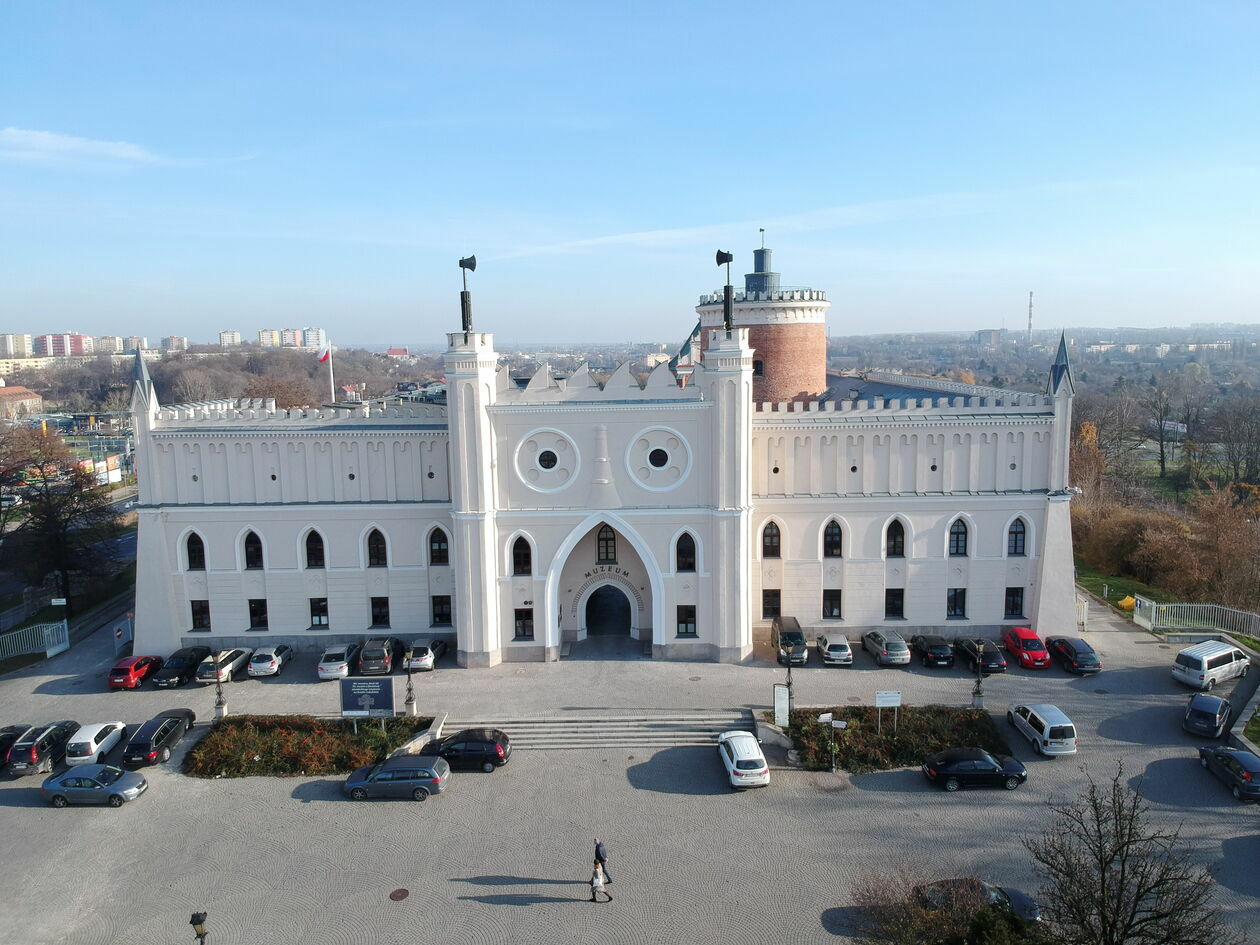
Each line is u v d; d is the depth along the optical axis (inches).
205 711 1692.9
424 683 1792.6
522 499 1863.9
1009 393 2020.2
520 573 1899.6
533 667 1867.6
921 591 1969.7
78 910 1152.2
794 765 1493.6
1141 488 4042.8
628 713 1638.8
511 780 1459.2
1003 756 1461.6
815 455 1932.8
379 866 1230.9
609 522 1861.5
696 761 1509.6
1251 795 1328.7
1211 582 2299.5
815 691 1723.7
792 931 1080.8
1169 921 901.8
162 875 1221.7
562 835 1296.8
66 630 2075.5
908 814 1332.4
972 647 1836.9
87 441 6766.7
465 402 1792.6
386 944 1075.9
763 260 2416.3
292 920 1120.8
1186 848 1224.2
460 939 1079.0
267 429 1923.0
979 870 1186.6
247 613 1982.0
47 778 1487.5
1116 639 2014.0
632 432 1840.6
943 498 1924.2
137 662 1847.9
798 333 2388.0
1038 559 1950.1
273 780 1476.4
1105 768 1448.1
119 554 3083.2
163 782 1477.6
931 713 1594.5
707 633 1891.0
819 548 1959.9
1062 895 941.2
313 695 1753.2
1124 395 6633.9
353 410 2032.5
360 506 1934.1
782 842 1266.0
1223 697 1685.5
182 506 1940.2
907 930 986.1
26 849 1290.6
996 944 855.1
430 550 1967.3
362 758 1502.2
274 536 1953.7
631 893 1157.1
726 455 1809.8
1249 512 2706.7
